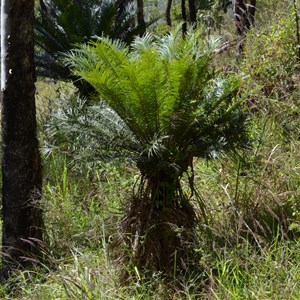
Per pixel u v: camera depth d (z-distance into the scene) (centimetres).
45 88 1270
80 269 510
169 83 492
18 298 527
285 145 655
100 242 569
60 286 507
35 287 517
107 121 516
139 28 1064
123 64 488
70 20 1018
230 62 814
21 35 560
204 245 500
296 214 535
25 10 560
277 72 723
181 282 492
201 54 504
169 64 485
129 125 509
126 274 505
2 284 564
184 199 522
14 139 568
